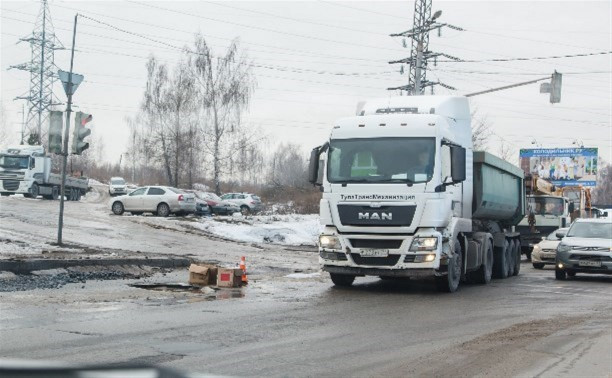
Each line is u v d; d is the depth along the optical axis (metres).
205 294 12.98
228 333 8.63
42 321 9.01
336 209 13.89
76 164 97.75
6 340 7.63
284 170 76.81
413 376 6.53
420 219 13.44
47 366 1.44
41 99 65.69
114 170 110.56
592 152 63.66
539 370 6.91
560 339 8.86
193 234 28.97
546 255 24.67
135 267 16.55
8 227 23.75
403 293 14.30
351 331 9.09
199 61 61.00
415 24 42.56
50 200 42.34
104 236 24.42
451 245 14.38
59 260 14.75
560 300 13.57
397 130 14.01
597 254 18.59
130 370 1.49
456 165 13.86
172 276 16.02
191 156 60.16
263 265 20.30
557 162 64.81
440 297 13.68
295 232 33.41
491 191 17.78
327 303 12.12
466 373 6.71
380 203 13.56
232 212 46.44
